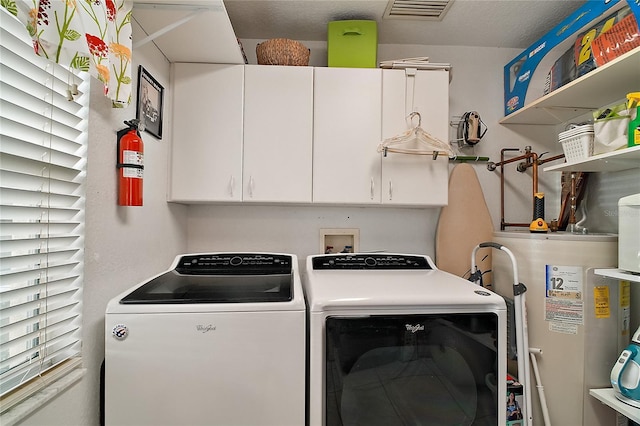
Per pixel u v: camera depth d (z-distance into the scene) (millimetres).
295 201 1590
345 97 1609
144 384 941
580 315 1364
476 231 1902
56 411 804
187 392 954
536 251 1473
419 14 1695
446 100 1634
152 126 1360
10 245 694
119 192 1083
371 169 1610
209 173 1562
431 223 1985
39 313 767
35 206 751
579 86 1407
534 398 1435
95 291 966
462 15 1700
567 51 1566
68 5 675
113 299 976
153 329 945
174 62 1562
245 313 978
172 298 997
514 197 2008
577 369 1366
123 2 959
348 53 1709
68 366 847
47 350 798
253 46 1944
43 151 770
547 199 2008
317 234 1933
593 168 1504
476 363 1057
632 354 1216
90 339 941
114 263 1072
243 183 1576
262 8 1646
